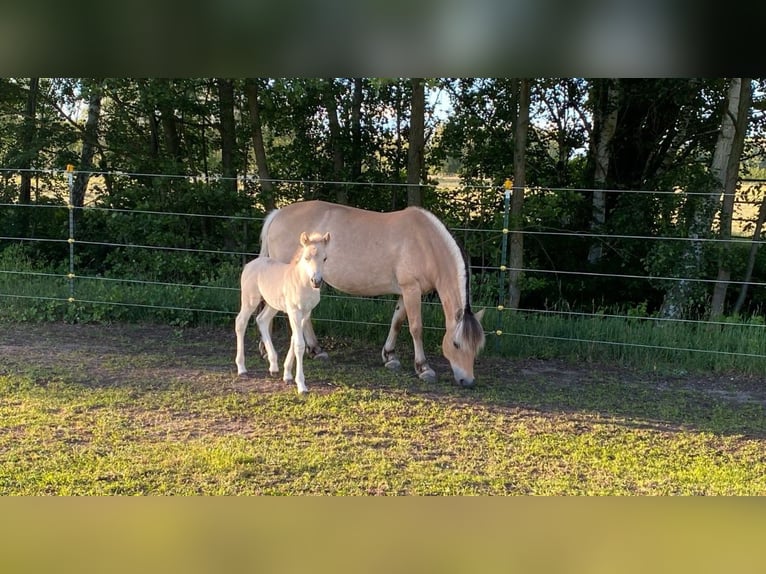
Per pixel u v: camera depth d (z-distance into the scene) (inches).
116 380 211.9
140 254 356.5
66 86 433.4
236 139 441.4
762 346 250.5
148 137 451.5
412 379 227.6
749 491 144.6
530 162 436.5
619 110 418.3
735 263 332.5
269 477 143.6
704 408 205.6
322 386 214.4
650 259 342.6
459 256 221.8
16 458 147.7
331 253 236.8
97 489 134.3
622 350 261.1
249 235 382.3
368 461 154.2
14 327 278.7
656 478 150.1
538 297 435.2
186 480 140.2
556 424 185.2
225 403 192.9
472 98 424.8
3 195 442.6
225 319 295.1
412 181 396.5
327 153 450.3
